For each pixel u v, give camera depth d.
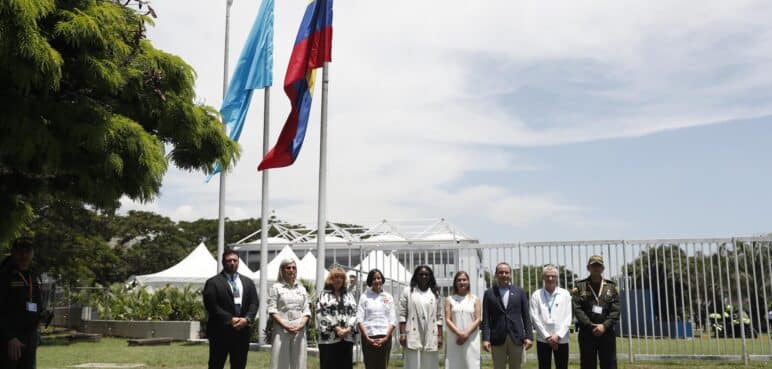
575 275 14.50
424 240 31.72
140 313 27.17
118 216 54.00
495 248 14.88
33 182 9.92
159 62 9.71
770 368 13.35
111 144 8.28
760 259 14.41
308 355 17.05
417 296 10.26
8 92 7.74
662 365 14.04
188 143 10.00
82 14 7.94
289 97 13.78
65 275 32.44
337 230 33.47
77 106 8.14
